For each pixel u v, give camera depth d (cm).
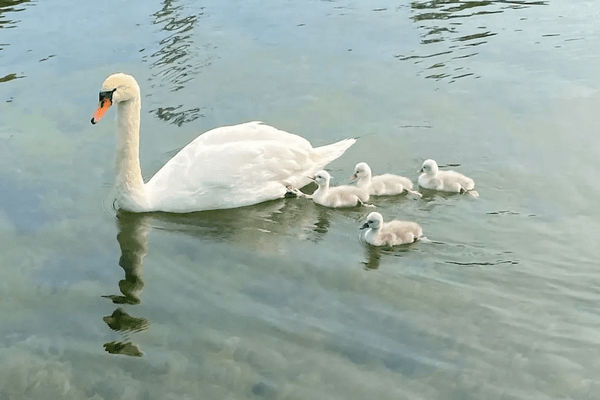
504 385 788
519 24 1755
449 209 1123
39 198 1155
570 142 1283
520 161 1234
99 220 1105
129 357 834
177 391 786
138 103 1084
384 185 1162
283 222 1105
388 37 1698
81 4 1889
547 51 1616
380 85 1491
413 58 1598
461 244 1037
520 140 1295
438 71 1541
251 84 1496
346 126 1348
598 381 792
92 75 1526
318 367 815
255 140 1152
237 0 1909
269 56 1612
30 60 1592
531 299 922
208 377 803
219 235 1070
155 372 812
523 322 881
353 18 1802
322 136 1314
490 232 1062
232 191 1118
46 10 1850
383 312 901
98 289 952
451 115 1380
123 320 893
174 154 1262
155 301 927
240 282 963
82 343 859
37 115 1395
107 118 1404
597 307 905
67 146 1302
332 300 925
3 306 920
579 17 1783
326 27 1755
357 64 1577
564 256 1001
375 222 1027
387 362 821
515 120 1358
